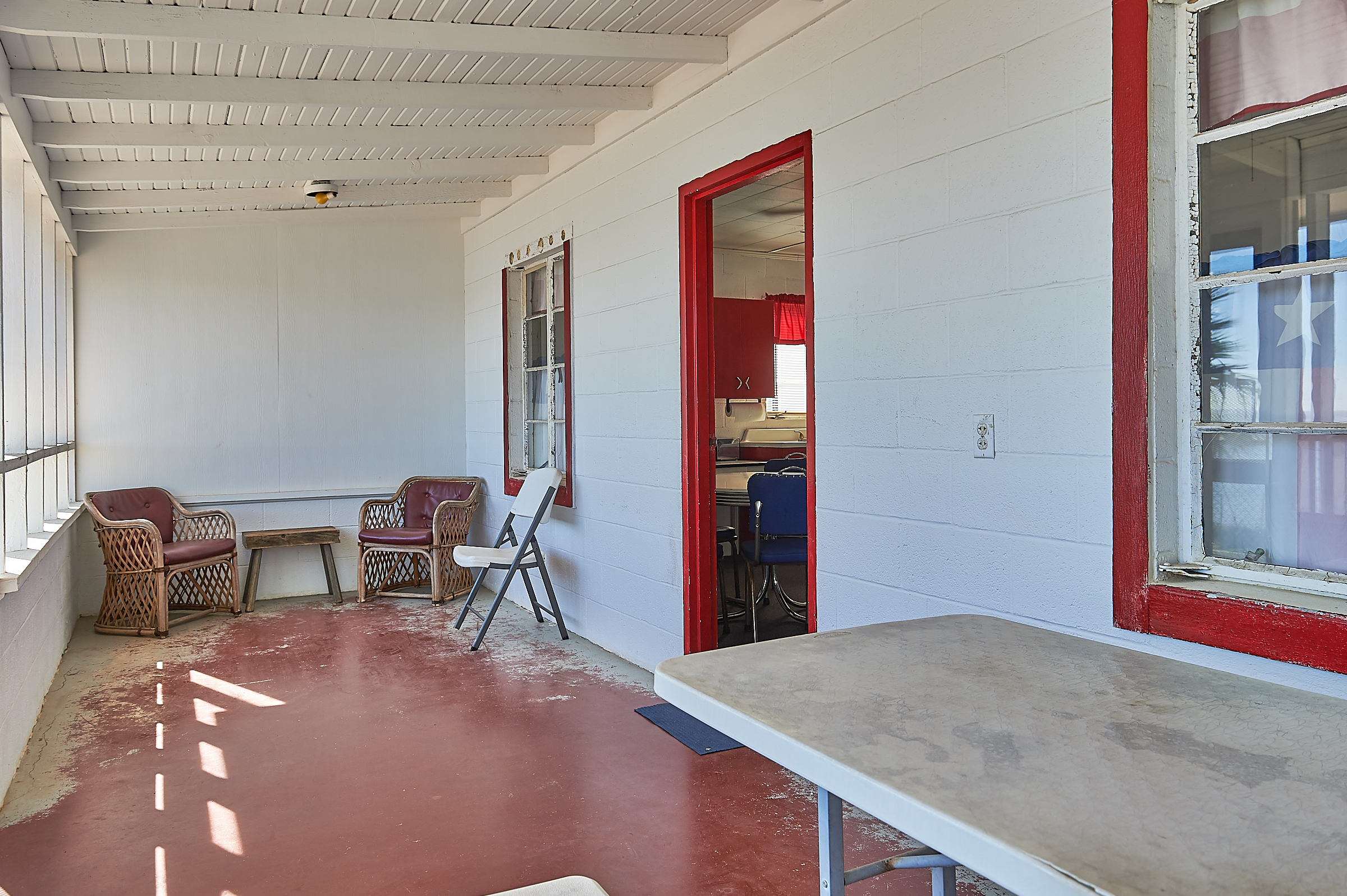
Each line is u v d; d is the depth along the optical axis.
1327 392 2.07
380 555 7.01
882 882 2.56
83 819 3.02
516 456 6.62
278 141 4.67
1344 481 2.05
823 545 3.46
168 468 6.70
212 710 4.18
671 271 4.52
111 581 5.81
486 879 2.59
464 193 6.37
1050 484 2.56
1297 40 2.10
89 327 6.44
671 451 4.56
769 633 5.48
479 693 4.39
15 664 3.54
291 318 7.08
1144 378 2.28
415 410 7.49
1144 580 2.29
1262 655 2.04
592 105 4.52
